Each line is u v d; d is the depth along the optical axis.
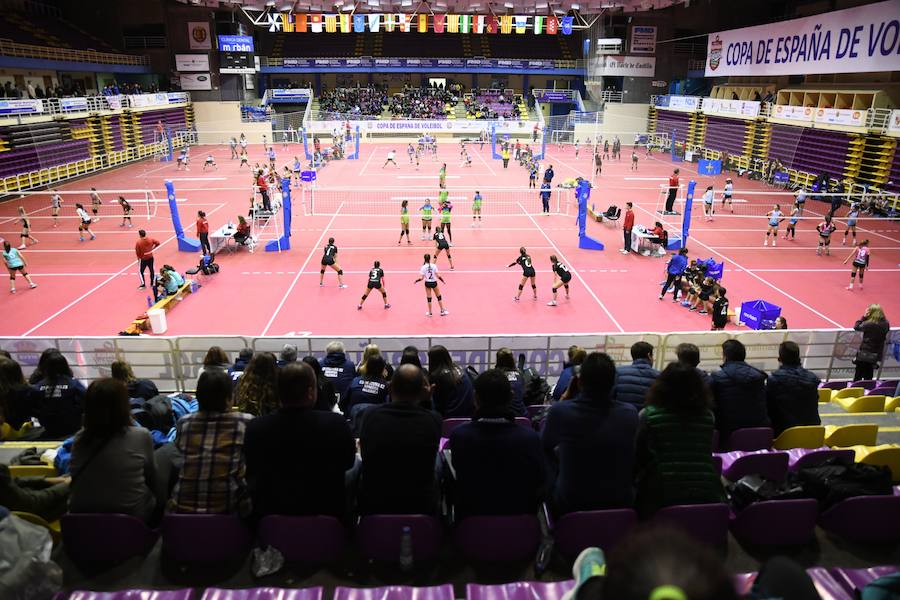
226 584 4.41
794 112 40.69
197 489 4.55
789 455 6.01
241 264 23.27
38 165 39.06
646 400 4.71
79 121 45.19
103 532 4.48
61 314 18.20
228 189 38.94
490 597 3.97
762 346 12.22
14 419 7.78
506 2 49.12
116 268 22.69
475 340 11.53
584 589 2.33
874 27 32.09
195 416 4.68
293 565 4.57
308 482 4.47
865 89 38.06
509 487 4.55
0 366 7.81
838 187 36.75
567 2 49.16
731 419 6.54
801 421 6.86
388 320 17.83
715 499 4.49
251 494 4.62
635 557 1.10
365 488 4.68
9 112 35.22
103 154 47.19
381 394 7.52
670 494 4.46
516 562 4.64
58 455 5.99
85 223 26.70
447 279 21.53
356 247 25.58
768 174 43.62
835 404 9.51
